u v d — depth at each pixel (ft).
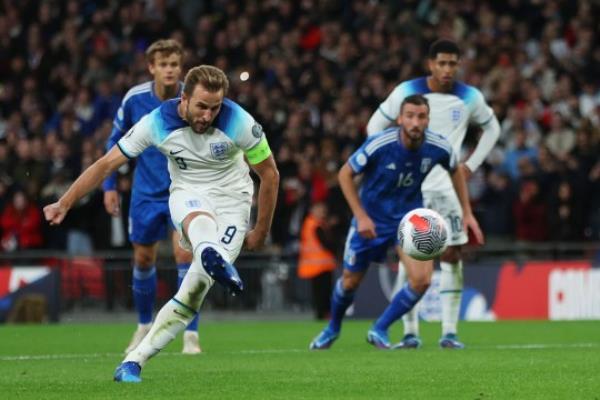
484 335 133.90
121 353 109.81
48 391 69.87
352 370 84.12
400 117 103.09
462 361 91.86
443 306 113.09
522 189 184.96
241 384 73.87
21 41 232.94
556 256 178.91
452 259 112.57
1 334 140.67
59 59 228.02
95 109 208.64
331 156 190.08
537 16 239.50
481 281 176.24
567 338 128.16
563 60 223.71
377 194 105.91
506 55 223.10
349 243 108.06
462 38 229.25
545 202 185.57
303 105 211.00
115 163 75.41
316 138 197.88
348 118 201.67
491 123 116.16
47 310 174.60
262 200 78.28
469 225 108.47
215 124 75.97
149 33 228.43
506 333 137.49
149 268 109.81
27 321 172.55
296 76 216.13
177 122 75.82
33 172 189.26
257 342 125.80
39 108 220.43
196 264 72.95
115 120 109.81
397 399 65.67
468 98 114.01
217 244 72.02
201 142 76.18
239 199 79.51
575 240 185.98
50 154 197.88
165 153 77.15
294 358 97.19
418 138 102.22
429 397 66.49
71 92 223.51
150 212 107.55
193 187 78.13
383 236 106.42
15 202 185.98
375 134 104.99
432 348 110.93
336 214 183.73
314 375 80.18
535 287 176.14
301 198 186.50
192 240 72.79
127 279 175.32
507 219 188.75
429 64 113.60
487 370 83.30
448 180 113.29
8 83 225.35
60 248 186.29
